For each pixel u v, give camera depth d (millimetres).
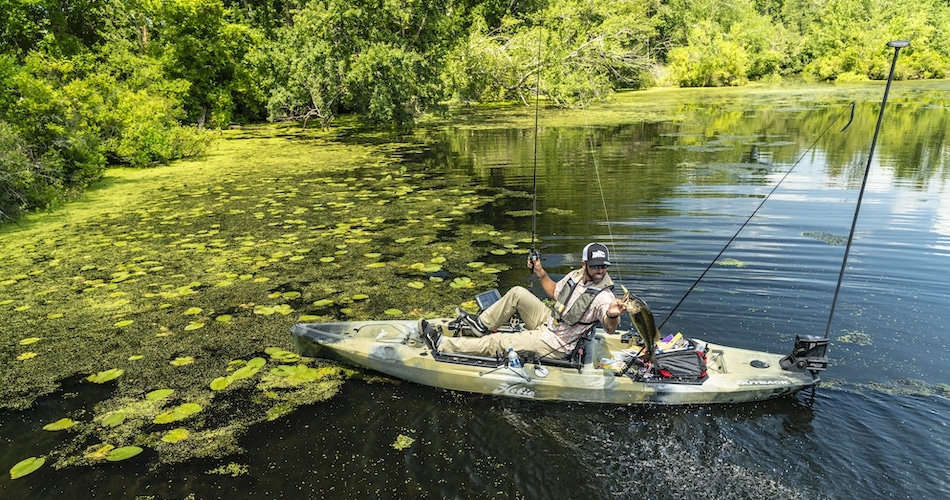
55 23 18562
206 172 12648
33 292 6238
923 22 38156
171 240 7898
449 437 3783
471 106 26797
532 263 4594
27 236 8242
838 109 22219
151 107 13812
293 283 6320
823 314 5176
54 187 10094
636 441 3695
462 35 25250
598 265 4121
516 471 3451
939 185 9859
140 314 5645
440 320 4898
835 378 4223
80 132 11383
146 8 18594
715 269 6262
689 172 11500
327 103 20031
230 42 20594
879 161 12203
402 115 19750
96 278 6598
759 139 15742
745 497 3201
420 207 9336
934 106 22266
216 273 6652
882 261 6340
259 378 4500
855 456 3467
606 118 21297
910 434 3619
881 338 4719
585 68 24922
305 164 13430
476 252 7141
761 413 3912
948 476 3270
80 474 3504
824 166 11867
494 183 11023
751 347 4668
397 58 18828
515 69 24594
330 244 7578
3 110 10336
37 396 4332
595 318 4160
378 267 6723
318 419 3990
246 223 8625
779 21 48188
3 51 16859
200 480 3430
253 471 3498
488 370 4227
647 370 4121
